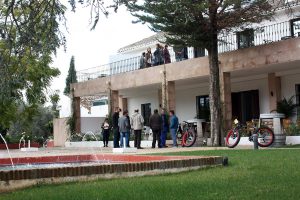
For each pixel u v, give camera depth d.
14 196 6.68
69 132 34.00
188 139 23.16
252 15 21.55
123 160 12.19
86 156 13.33
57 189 7.18
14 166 12.09
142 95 36.22
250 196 6.11
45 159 12.75
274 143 19.83
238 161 10.92
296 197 5.96
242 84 28.77
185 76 25.84
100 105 47.88
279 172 8.52
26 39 7.30
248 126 22.98
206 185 7.16
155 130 22.97
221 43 24.69
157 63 28.17
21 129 41.78
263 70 25.00
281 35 25.06
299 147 17.78
